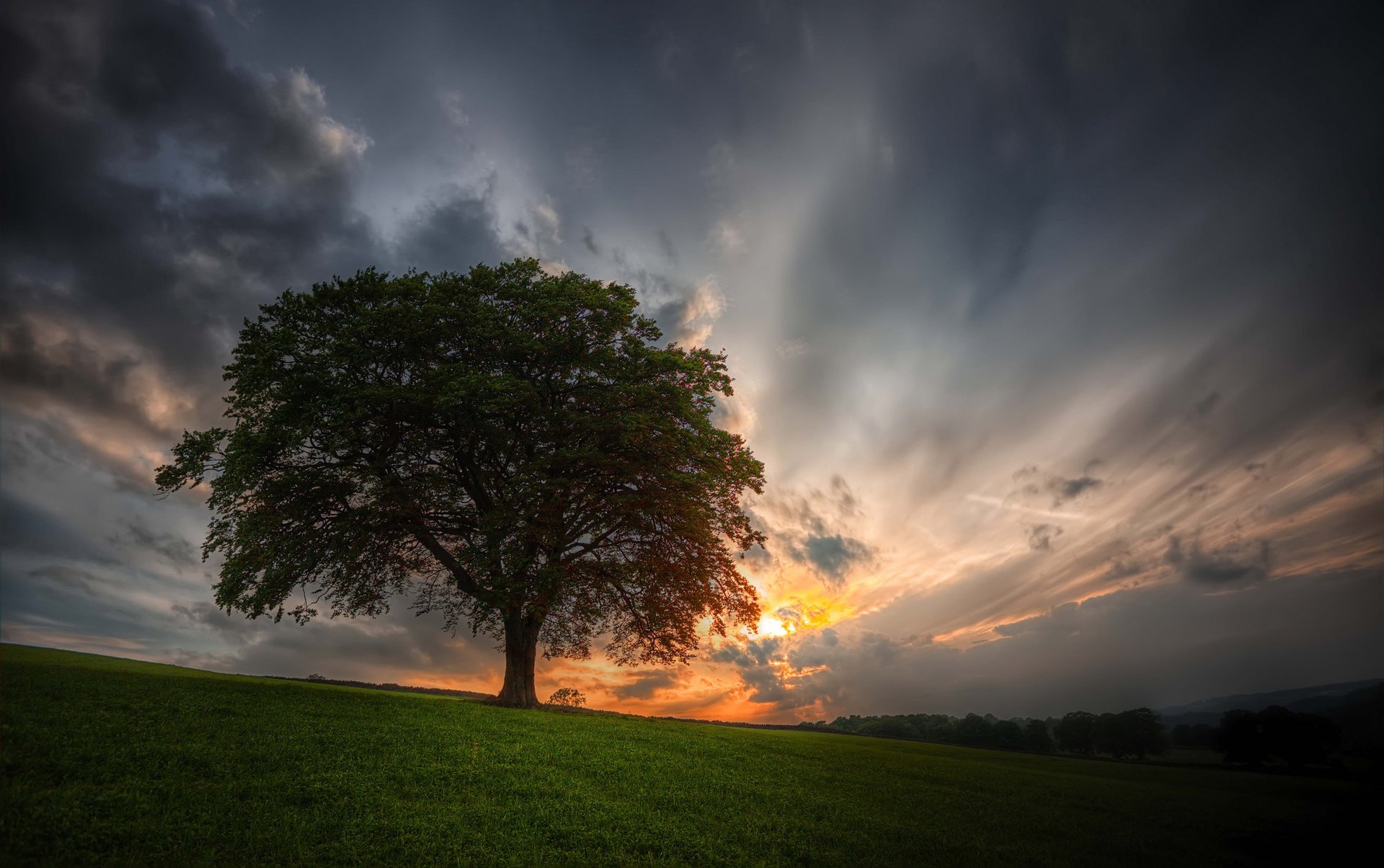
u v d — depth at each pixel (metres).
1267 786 24.86
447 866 9.83
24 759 11.04
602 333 28.25
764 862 11.58
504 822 11.74
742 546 31.14
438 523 28.81
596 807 13.17
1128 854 14.77
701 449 27.72
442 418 25.98
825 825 14.25
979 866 12.95
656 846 11.62
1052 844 15.08
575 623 30.33
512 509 25.84
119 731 13.26
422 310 25.09
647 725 26.66
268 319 25.80
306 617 26.17
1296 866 14.84
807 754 23.30
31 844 8.61
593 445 27.06
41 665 19.73
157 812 10.06
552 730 20.39
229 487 22.77
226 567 22.81
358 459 26.20
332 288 25.66
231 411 24.53
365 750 14.70
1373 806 19.88
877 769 22.17
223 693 18.89
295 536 24.36
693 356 31.56
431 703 23.12
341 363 24.64
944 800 18.28
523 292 27.17
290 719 16.53
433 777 13.51
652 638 29.95
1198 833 17.00
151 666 25.25
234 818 10.27
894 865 12.38
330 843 9.95
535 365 27.36
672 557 28.14
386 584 29.72
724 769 18.48
